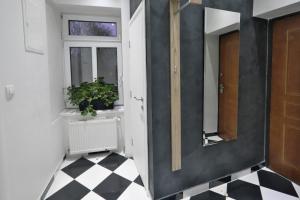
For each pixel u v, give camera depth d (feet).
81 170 8.39
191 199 6.42
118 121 10.07
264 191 6.75
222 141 7.06
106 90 9.87
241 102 7.35
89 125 9.42
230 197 6.48
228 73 6.88
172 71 5.75
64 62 9.96
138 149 7.83
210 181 6.94
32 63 5.95
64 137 9.52
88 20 9.89
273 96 7.71
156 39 5.60
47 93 7.08
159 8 5.55
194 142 6.53
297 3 5.83
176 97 5.88
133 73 7.91
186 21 5.98
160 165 6.06
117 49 10.43
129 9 8.62
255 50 7.41
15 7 5.08
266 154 8.21
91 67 10.31
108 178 7.77
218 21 6.48
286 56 7.11
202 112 6.56
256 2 6.97
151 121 5.82
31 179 5.81
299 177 7.00
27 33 5.62
